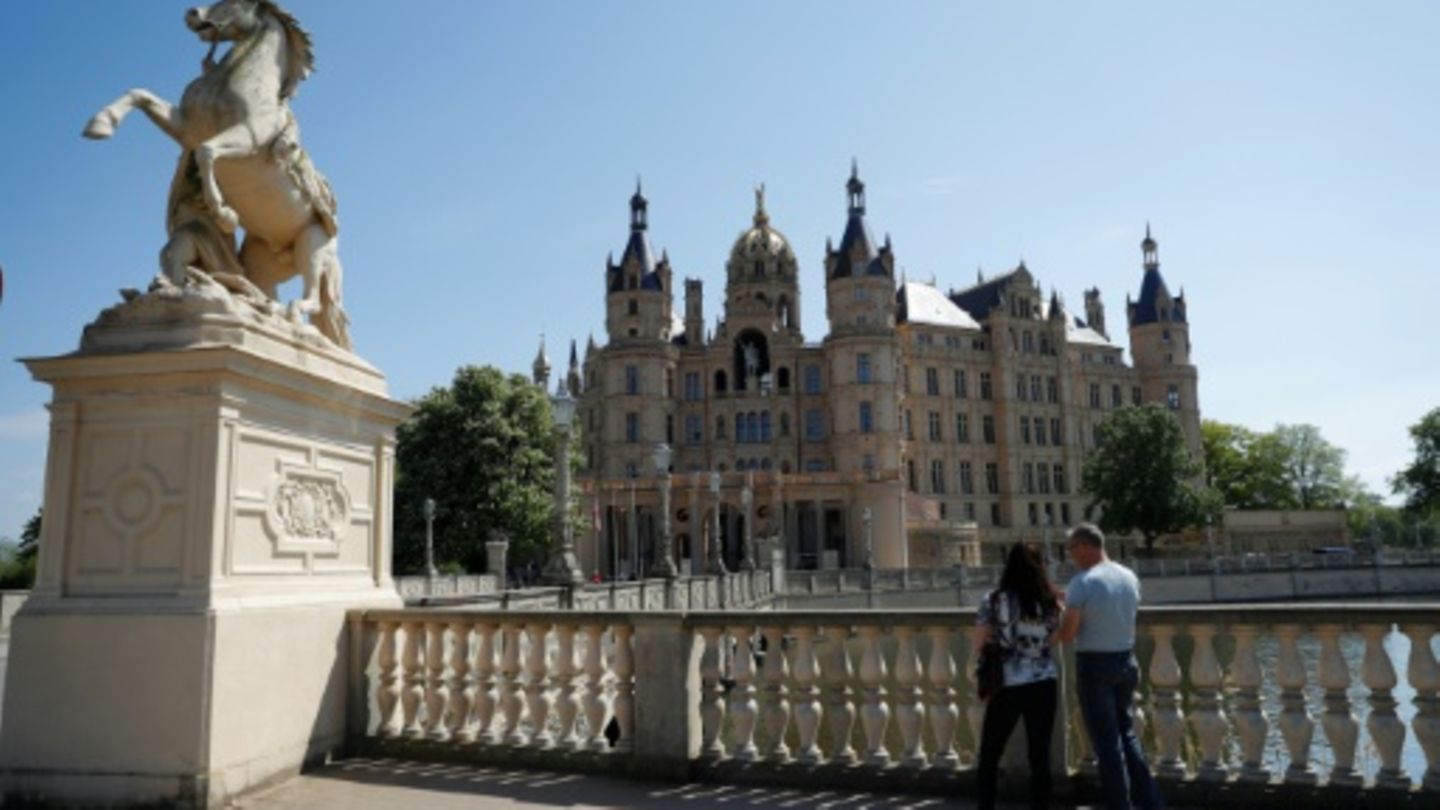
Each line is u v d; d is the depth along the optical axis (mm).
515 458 57156
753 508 89562
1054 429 114375
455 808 6598
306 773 7441
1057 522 111500
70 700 6453
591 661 7746
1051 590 6191
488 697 8008
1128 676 5965
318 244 8359
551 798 6871
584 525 63625
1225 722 6492
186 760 6250
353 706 8086
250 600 6840
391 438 8961
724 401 106375
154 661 6355
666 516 34656
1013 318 114000
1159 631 6652
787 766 7137
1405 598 75500
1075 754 8930
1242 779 6320
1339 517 101375
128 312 6938
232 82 7543
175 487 6559
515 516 55750
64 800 6355
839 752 7098
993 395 112250
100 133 6566
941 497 106250
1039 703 6031
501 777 7473
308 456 7660
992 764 6090
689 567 67938
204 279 7148
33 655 6555
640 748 7449
